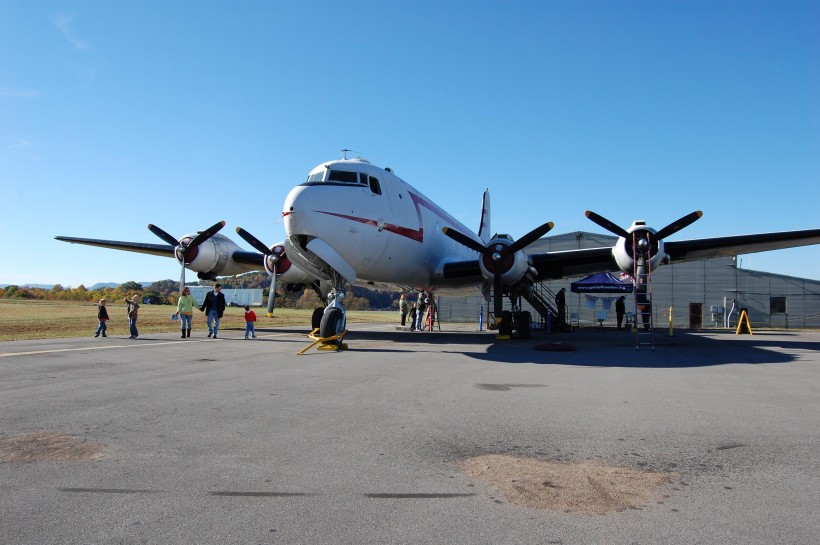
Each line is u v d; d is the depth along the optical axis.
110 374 9.36
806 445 5.02
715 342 17.94
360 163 15.93
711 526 3.30
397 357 12.28
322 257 13.88
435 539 3.12
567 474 4.24
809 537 3.15
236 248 23.23
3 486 3.88
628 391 7.82
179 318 19.06
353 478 4.12
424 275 19.55
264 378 8.97
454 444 5.04
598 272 20.08
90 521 3.31
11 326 24.83
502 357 12.34
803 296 39.16
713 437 5.29
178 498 3.69
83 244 22.28
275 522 3.33
